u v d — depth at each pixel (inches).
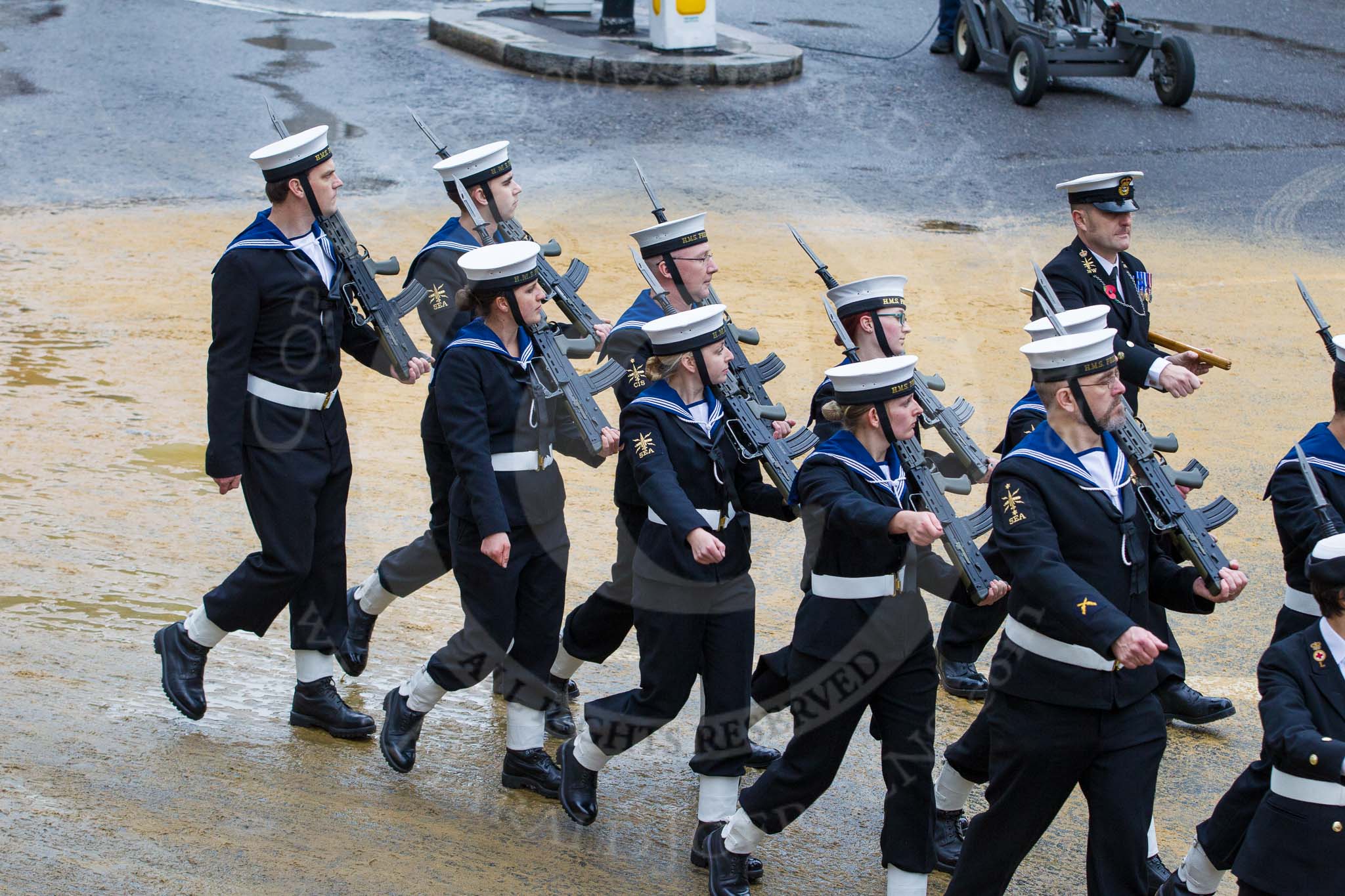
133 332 475.5
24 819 237.1
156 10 983.0
